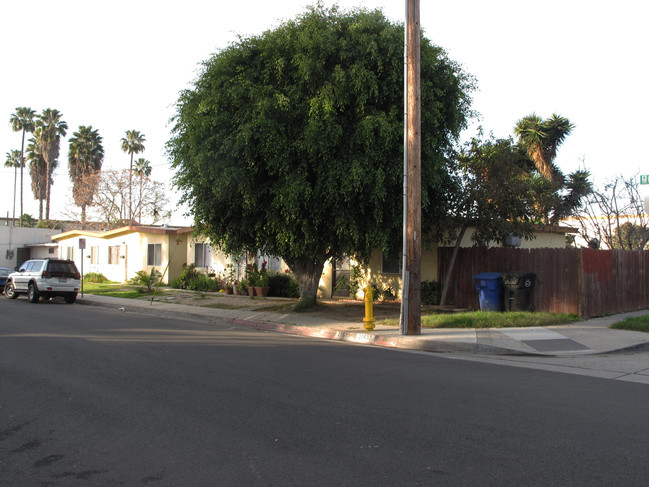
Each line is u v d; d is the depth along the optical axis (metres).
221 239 16.11
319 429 5.39
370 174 12.56
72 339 11.12
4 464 4.52
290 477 4.23
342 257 16.58
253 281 21.89
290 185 12.76
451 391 6.99
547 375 8.12
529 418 5.79
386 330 12.38
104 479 4.21
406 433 5.28
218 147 13.34
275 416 5.82
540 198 15.02
